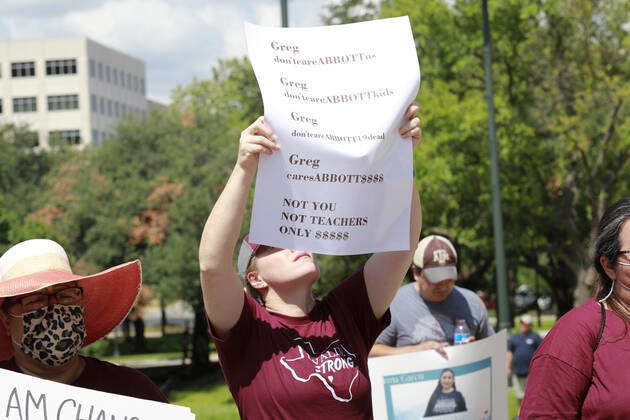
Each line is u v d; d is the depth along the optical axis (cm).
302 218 318
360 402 337
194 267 3177
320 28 319
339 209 317
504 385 514
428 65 2623
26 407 311
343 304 360
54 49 9725
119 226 3419
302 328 344
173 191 3325
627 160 2577
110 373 336
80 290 329
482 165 2522
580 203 2756
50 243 339
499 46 2539
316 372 333
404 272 363
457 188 2592
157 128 3688
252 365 337
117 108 10581
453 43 2517
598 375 329
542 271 3186
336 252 318
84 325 330
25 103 9762
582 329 334
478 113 2359
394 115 314
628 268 334
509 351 1242
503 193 2541
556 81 2523
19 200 4572
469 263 3038
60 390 312
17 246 335
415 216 352
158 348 5394
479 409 500
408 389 491
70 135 9706
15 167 4950
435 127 2455
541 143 2530
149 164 3628
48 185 4100
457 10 2511
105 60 10250
